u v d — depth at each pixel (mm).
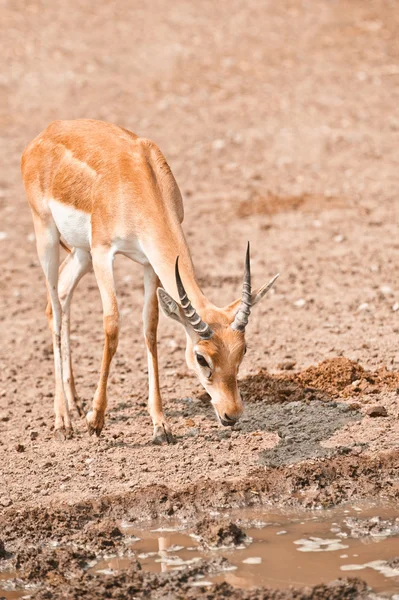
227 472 10688
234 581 8383
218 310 10648
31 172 12773
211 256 19609
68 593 8297
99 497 10250
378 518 9562
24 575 8750
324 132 26953
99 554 9078
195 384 13523
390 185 23125
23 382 14266
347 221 21016
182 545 9203
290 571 8516
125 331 16219
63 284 12797
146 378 13945
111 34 35875
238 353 10281
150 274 11773
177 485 10438
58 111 29219
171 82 31438
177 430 11953
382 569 8484
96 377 14148
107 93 30516
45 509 9969
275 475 10508
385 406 12062
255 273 18484
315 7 38219
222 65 32688
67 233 12367
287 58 33125
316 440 11336
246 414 12250
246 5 38750
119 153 11898
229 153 25812
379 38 34594
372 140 26281
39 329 16672
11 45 34969
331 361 13383
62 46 34719
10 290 18672
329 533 9305
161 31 36094
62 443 11844
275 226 21094
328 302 16578
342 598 7949
